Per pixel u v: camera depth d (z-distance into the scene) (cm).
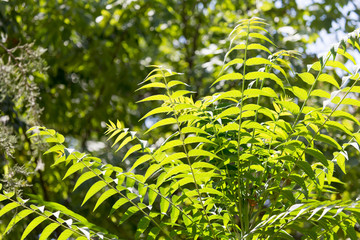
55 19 502
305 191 188
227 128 182
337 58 482
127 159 418
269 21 505
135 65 546
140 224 201
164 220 410
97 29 527
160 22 534
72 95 525
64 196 452
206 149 206
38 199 188
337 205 165
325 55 175
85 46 527
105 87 519
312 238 192
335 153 206
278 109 206
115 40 547
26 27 514
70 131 516
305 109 182
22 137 413
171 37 594
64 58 513
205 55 502
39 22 506
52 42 502
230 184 194
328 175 207
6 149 318
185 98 208
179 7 569
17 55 456
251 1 584
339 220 194
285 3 577
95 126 524
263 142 206
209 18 597
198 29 571
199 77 494
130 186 200
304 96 180
